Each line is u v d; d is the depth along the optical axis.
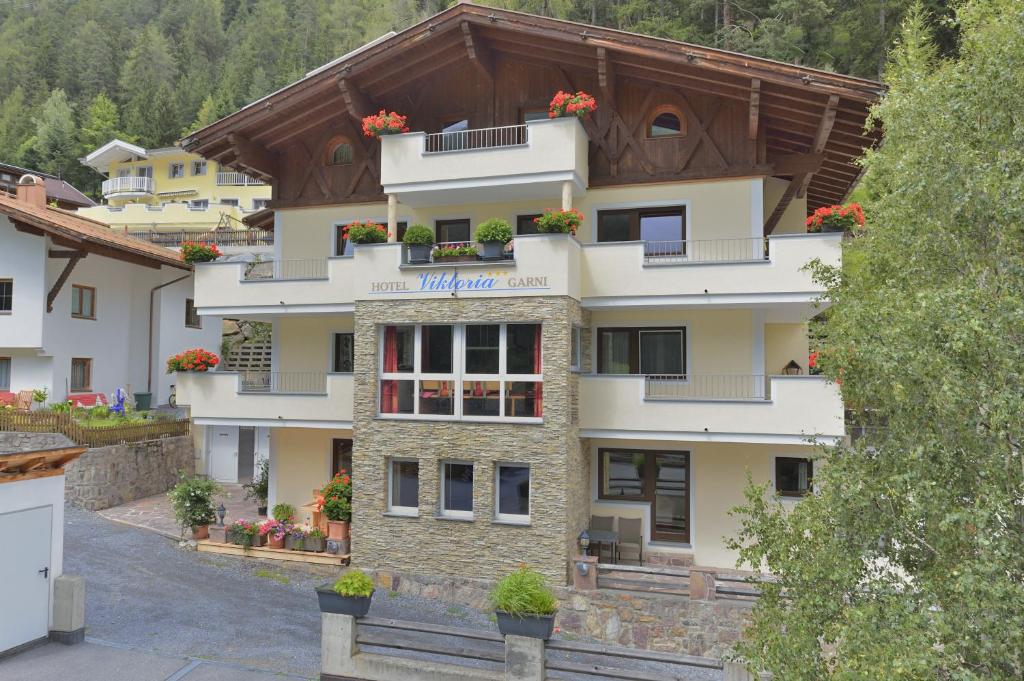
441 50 17.05
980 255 6.04
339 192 18.75
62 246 24.28
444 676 9.03
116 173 60.22
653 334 16.44
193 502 16.39
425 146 16.02
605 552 15.42
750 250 15.55
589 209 16.55
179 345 29.75
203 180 57.75
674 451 16.14
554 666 8.73
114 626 11.58
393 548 14.76
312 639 11.47
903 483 5.50
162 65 91.38
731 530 15.59
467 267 14.52
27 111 79.88
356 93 17.69
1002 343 4.99
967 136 6.62
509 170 15.33
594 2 54.81
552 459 13.82
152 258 26.11
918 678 4.59
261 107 17.64
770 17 44.25
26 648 10.40
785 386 13.91
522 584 8.95
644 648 12.44
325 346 18.78
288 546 15.79
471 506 14.62
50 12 102.81
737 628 12.02
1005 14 7.85
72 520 17.95
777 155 16.80
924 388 5.46
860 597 5.86
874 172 12.08
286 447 18.75
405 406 15.01
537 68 17.11
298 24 100.88
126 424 21.58
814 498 6.84
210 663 10.20
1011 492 4.94
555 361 13.91
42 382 23.89
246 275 17.83
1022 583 4.75
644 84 16.30
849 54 38.78
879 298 6.35
